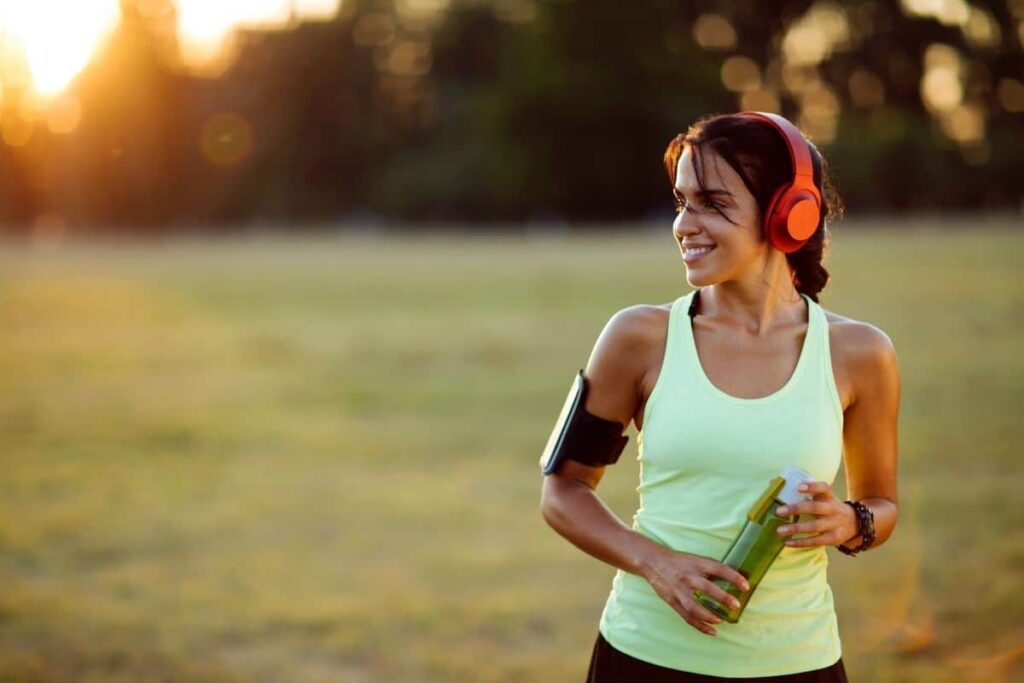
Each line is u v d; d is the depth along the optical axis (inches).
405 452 342.0
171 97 2635.3
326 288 882.1
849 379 83.7
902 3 2492.6
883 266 807.7
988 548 219.0
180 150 2640.3
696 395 81.2
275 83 2630.4
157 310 753.6
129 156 2628.0
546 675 172.4
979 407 354.0
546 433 364.5
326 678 172.6
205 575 227.3
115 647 186.1
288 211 2603.3
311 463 330.6
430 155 2464.3
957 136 2448.3
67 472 322.0
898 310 586.2
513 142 2308.1
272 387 462.9
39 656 181.3
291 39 2623.0
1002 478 272.4
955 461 290.5
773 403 80.7
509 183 2269.9
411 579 222.2
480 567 229.3
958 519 239.3
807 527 77.3
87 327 671.1
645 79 2236.7
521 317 658.8
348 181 2635.3
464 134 2458.2
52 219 2615.7
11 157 2588.6
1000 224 1464.1
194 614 202.8
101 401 438.0
